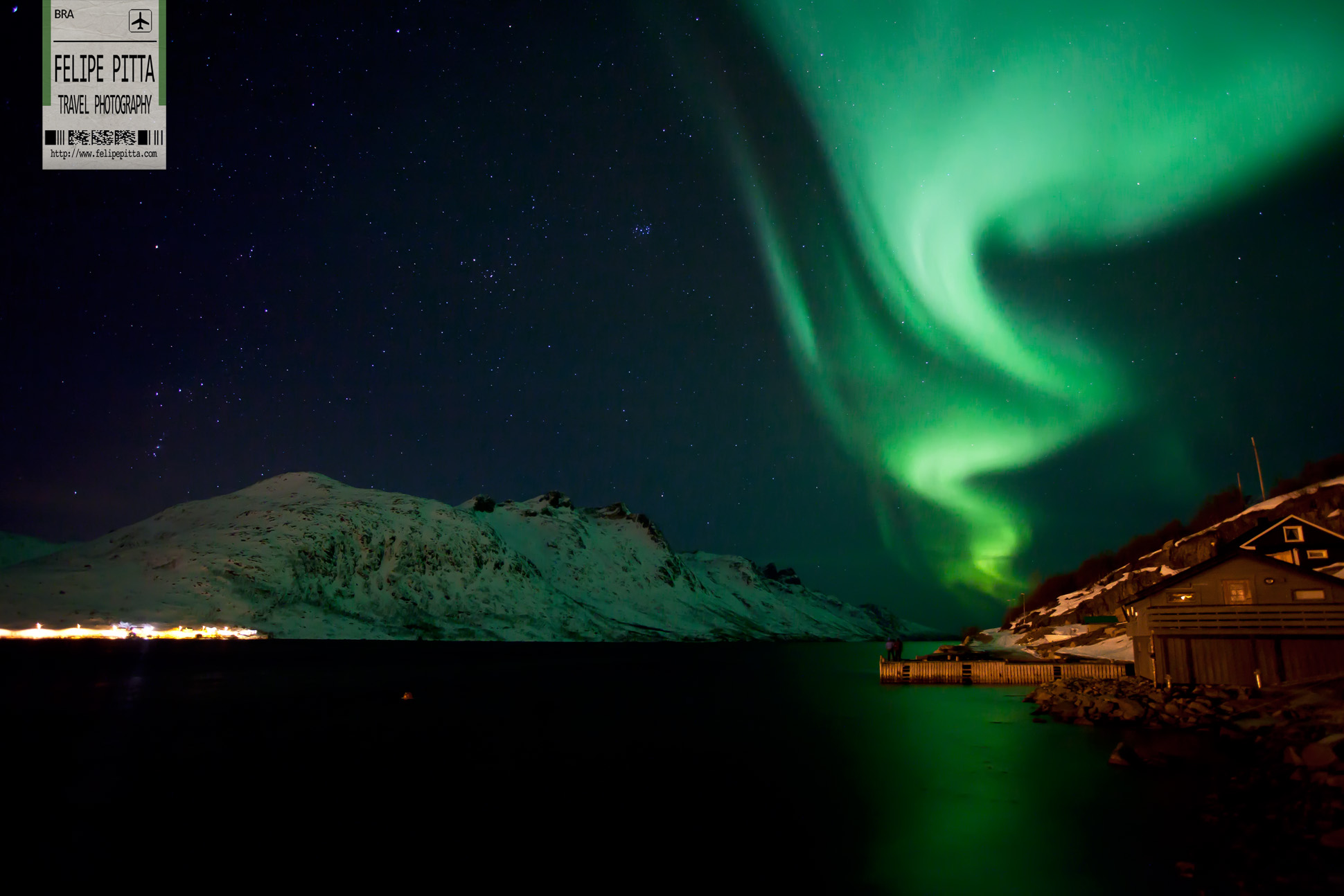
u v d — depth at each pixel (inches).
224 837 685.9
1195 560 2920.8
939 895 526.0
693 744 1203.9
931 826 698.8
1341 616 1309.1
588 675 3024.1
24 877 583.5
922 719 1477.6
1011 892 525.7
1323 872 518.6
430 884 561.0
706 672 3368.6
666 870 588.4
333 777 946.7
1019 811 742.5
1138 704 1300.4
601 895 536.1
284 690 2105.1
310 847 656.4
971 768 966.4
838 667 4042.8
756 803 803.4
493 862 611.8
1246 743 1003.3
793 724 1441.9
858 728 1368.1
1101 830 657.6
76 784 909.8
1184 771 884.6
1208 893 501.4
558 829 707.4
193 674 2573.8
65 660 3164.4
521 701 1900.8
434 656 4372.5
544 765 1024.9
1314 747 726.5
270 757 1087.6
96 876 585.0
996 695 1958.7
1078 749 1071.6
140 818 753.6
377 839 678.5
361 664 3348.9
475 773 967.6
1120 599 3248.0
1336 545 1765.5
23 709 1633.9
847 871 579.2
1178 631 1409.9
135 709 1643.7
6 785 905.5
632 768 1003.3
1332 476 3120.1
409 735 1305.4
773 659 5167.3
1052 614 3703.3
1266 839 598.5
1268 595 1386.6
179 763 1038.4
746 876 571.8
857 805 789.2
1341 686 1172.5
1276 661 1337.4
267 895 543.8
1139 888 518.0
